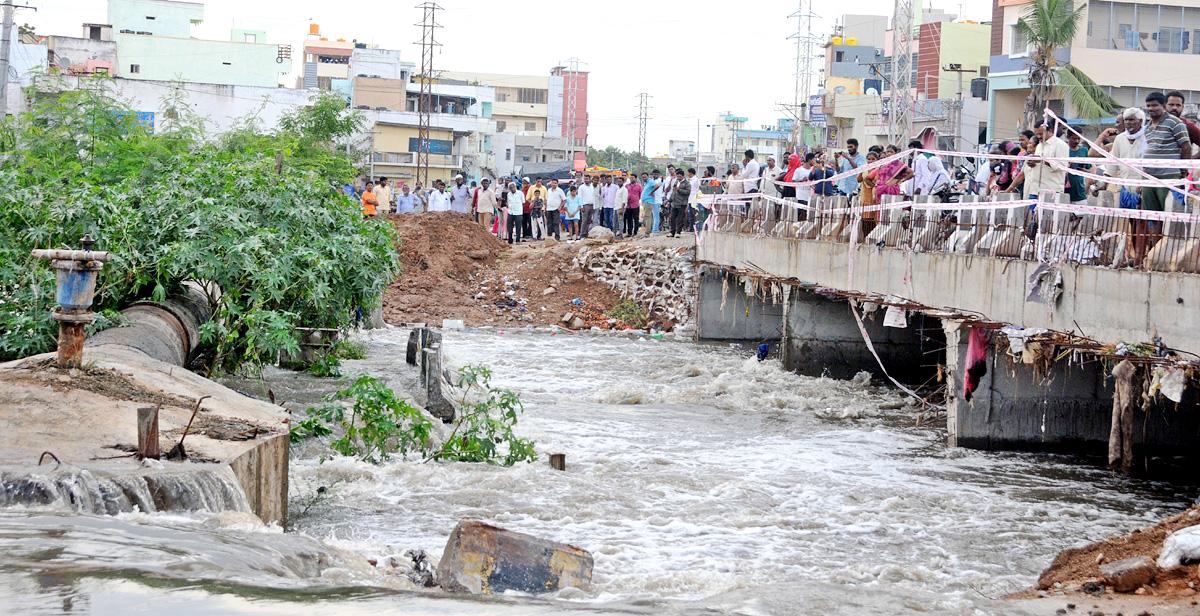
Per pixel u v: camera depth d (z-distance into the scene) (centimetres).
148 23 6950
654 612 450
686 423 1633
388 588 450
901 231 1672
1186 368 1028
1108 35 3941
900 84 5728
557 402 1792
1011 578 879
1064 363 1440
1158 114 1209
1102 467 1352
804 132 6347
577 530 970
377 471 1117
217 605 402
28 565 445
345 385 1448
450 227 3303
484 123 8300
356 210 1631
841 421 1689
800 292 2206
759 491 1173
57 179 1320
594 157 11431
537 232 3703
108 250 1192
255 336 1255
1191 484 1266
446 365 2011
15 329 1109
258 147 2298
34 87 2116
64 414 769
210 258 1247
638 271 3041
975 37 5528
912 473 1302
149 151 1711
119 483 645
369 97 7419
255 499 778
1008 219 1380
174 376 940
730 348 2648
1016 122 4431
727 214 2681
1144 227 1175
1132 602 627
